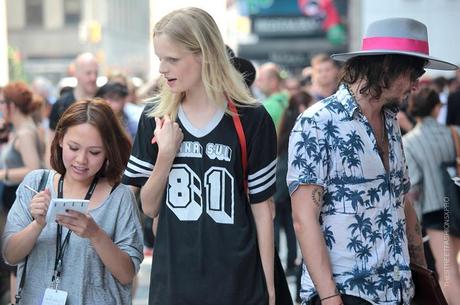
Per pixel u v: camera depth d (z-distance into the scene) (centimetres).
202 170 452
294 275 1102
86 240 463
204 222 448
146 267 1159
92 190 481
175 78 448
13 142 876
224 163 452
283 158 1069
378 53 428
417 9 2973
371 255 434
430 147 807
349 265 433
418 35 438
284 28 4609
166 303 447
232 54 570
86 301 462
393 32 435
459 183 639
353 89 442
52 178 488
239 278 446
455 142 816
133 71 7869
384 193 439
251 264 451
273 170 467
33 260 466
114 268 460
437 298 456
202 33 445
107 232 474
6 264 516
